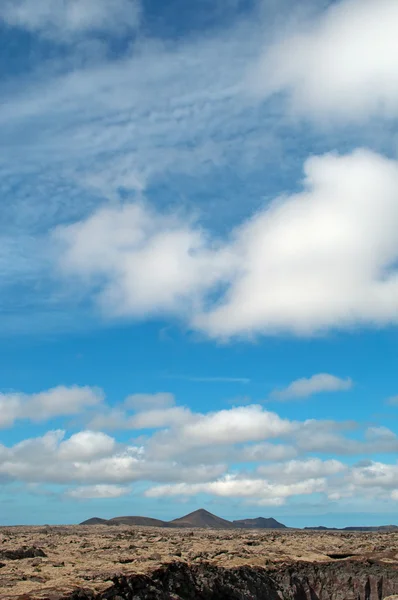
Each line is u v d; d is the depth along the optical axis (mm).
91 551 125312
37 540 161750
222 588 110688
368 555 140625
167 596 95688
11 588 79375
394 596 116250
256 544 157750
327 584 127375
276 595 119562
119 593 86688
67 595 77062
